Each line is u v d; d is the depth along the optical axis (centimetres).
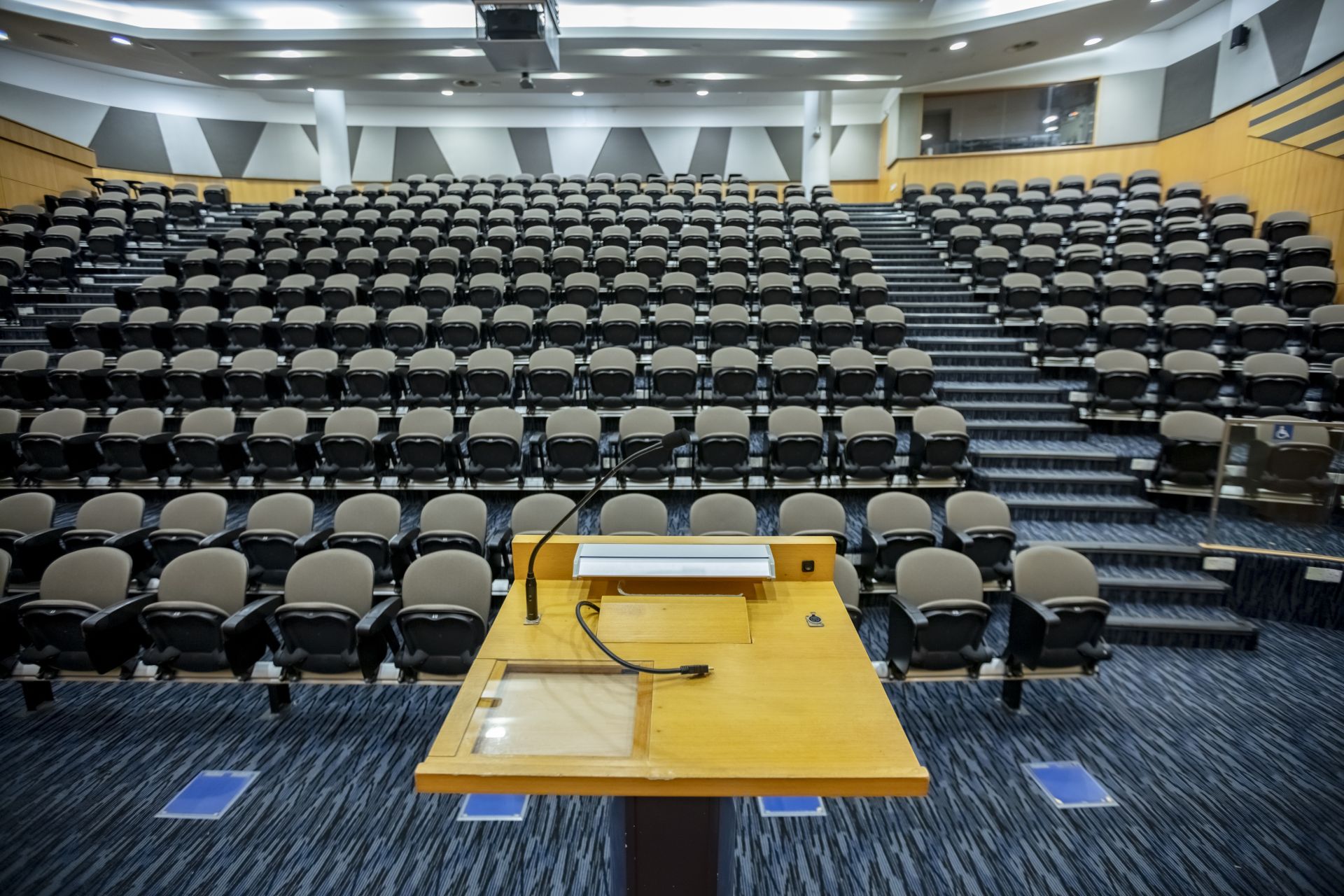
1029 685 423
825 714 185
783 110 1770
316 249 959
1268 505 493
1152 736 378
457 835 309
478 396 667
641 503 448
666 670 199
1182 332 718
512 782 159
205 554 398
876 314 800
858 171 1777
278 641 380
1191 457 553
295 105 1689
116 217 1102
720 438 548
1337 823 319
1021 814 324
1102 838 310
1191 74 1248
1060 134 1462
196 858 295
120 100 1496
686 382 651
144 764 351
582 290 848
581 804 326
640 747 169
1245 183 1089
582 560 233
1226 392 718
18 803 325
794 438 554
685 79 1282
